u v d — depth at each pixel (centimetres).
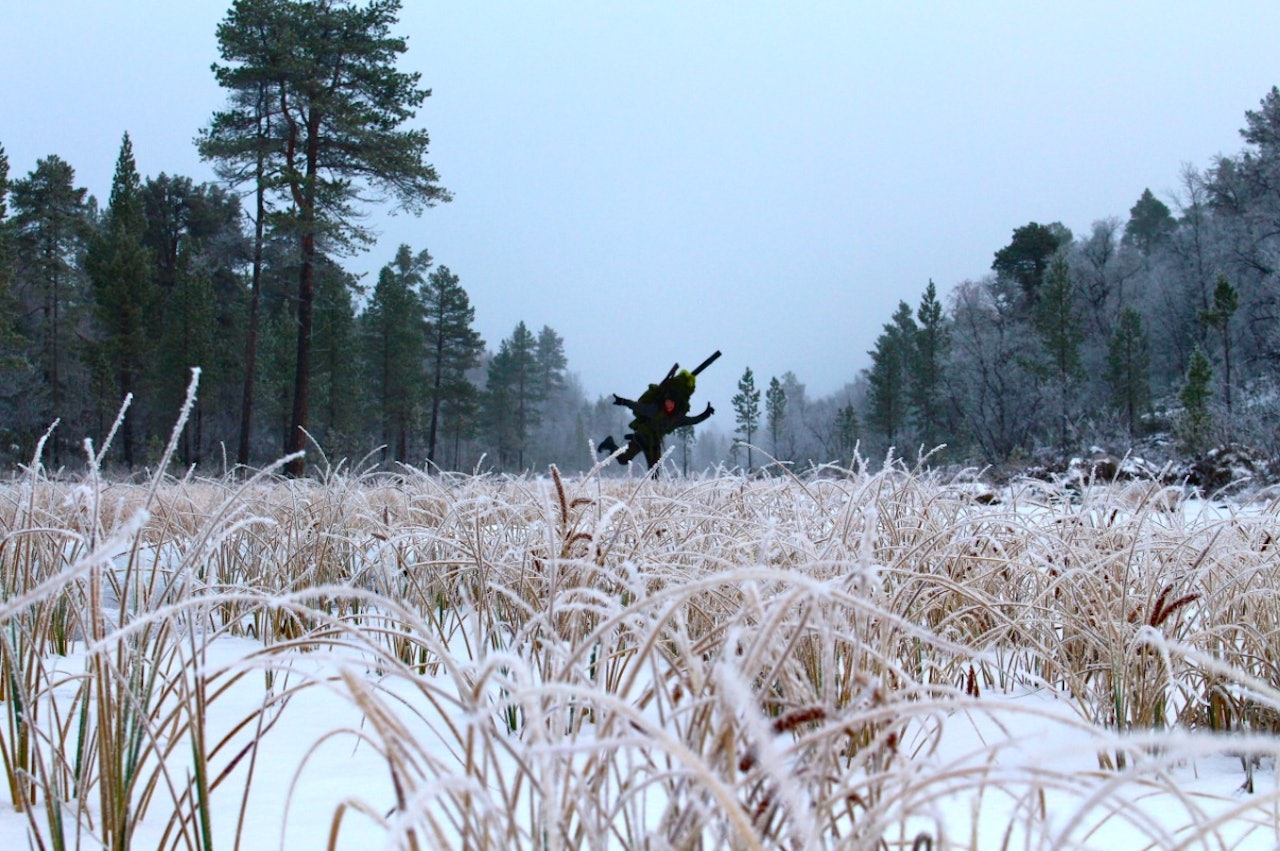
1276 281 4294
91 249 4147
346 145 2564
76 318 4269
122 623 196
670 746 90
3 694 252
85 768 199
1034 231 6669
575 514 370
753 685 235
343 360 4572
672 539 367
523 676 122
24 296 4391
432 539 393
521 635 212
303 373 2602
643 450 922
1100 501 456
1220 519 379
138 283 3869
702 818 122
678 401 922
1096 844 180
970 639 324
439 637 334
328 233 2503
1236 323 4634
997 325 5325
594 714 212
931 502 421
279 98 2572
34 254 4366
